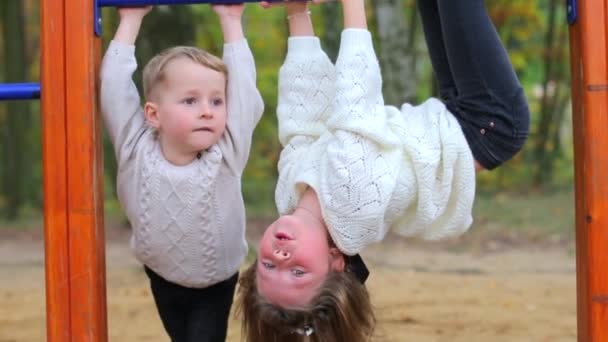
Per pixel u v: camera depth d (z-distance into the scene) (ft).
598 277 9.25
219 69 10.18
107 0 9.98
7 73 40.93
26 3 52.85
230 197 10.61
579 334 9.79
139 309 20.75
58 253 9.65
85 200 9.64
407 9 45.06
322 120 10.71
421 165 10.00
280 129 10.81
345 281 9.96
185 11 30.32
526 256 27.45
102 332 9.89
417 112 10.62
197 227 10.50
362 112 9.83
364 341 10.13
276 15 49.29
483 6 10.39
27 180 45.29
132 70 10.29
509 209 35.78
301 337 9.86
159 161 10.32
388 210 10.05
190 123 9.99
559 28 50.16
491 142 10.38
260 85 50.16
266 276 9.77
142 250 10.83
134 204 10.56
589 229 9.27
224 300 11.48
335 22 33.99
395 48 33.58
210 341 11.30
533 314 19.53
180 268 10.85
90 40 9.73
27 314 20.57
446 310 19.95
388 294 21.79
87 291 9.63
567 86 46.52
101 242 9.98
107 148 39.24
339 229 9.76
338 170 9.68
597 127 9.26
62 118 9.66
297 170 10.28
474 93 10.39
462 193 10.28
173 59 10.11
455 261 26.81
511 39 48.01
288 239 9.65
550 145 47.44
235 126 10.39
